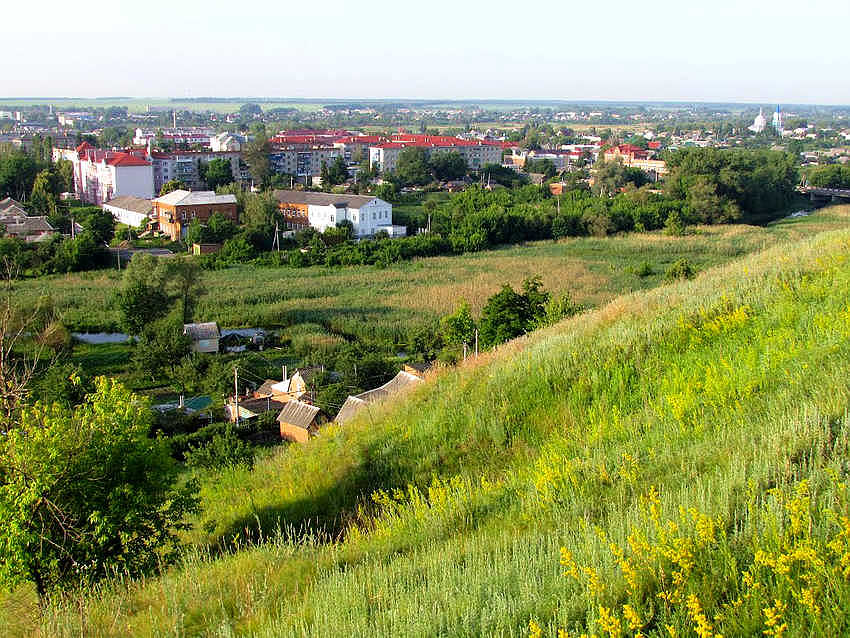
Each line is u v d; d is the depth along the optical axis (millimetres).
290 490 15125
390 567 8914
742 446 9320
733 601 5969
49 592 11992
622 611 6293
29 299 56281
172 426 34688
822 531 6523
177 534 14695
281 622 8016
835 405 9492
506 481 11930
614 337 16906
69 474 12852
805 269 18812
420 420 16234
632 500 9078
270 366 44625
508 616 6641
